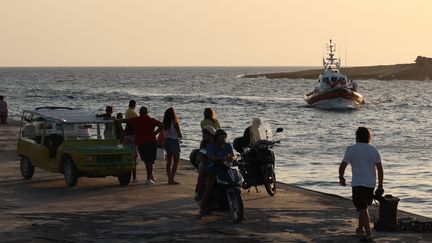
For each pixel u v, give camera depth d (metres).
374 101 122.06
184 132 59.72
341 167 14.09
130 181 21.56
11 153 28.88
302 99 124.94
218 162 15.70
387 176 34.31
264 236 14.34
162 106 100.25
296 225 15.41
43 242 13.73
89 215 16.39
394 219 14.97
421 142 53.72
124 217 16.17
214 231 14.79
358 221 15.27
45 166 21.12
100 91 153.50
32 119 22.06
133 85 199.12
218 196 15.79
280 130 19.77
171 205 17.73
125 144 20.95
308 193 19.92
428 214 24.47
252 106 102.69
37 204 17.77
